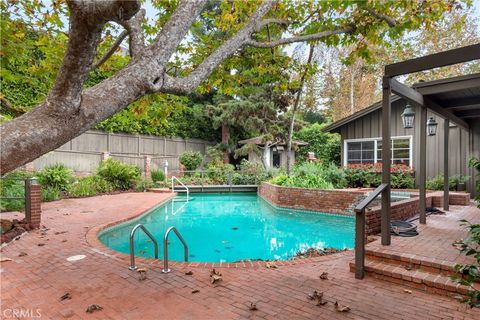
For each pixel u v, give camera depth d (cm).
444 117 634
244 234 713
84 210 838
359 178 1153
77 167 1355
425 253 365
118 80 157
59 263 413
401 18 459
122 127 1527
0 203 771
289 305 292
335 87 2281
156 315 274
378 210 511
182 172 1697
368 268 360
